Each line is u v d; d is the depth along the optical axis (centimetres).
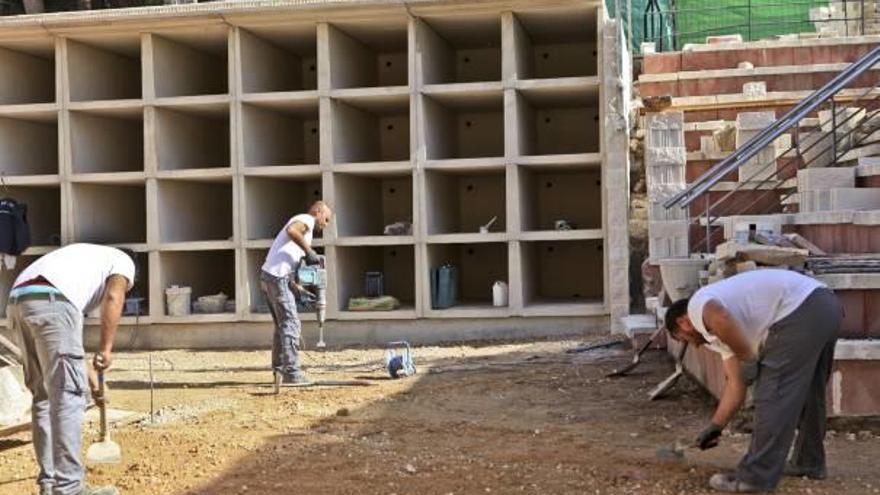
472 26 1420
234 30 1384
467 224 1592
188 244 1391
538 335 1323
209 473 621
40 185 1455
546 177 1573
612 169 1294
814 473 559
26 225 1361
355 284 1438
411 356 1146
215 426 789
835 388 672
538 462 621
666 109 1157
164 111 1423
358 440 714
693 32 1897
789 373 523
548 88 1336
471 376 1014
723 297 524
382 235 1457
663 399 841
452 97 1397
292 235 993
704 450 603
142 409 898
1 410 783
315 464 637
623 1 1588
